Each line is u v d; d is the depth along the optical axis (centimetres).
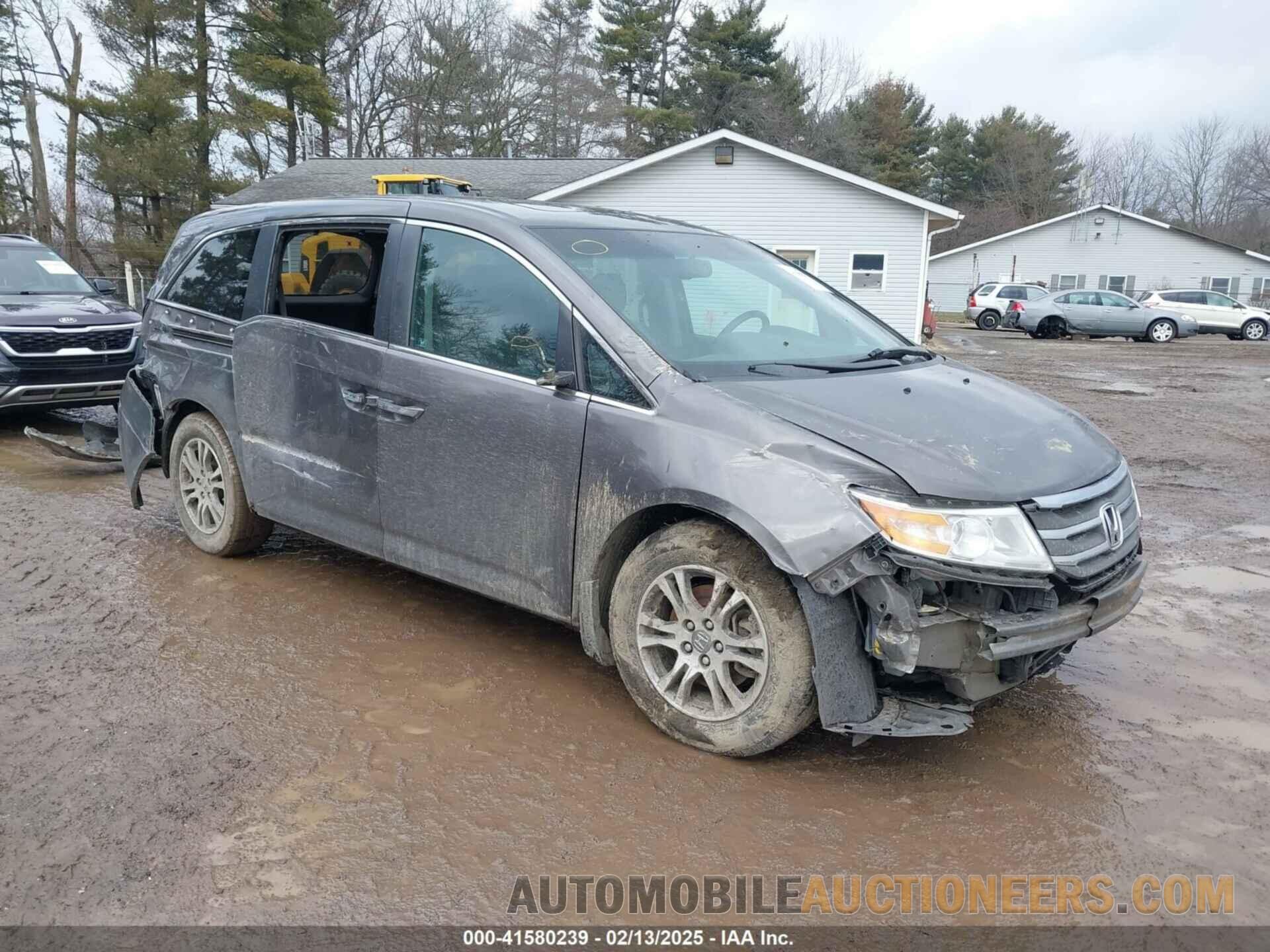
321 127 4291
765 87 5041
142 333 554
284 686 384
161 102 2955
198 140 3112
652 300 381
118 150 2962
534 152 5147
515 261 384
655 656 348
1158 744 355
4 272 1024
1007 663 310
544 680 396
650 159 2450
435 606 475
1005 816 305
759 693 317
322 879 264
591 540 351
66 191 3641
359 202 449
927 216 2469
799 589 303
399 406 407
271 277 475
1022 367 2055
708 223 2517
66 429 974
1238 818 307
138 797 302
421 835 286
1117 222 4725
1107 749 350
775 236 2519
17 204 3850
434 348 402
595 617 355
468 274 397
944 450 311
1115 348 2789
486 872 270
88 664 401
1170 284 4712
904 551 289
